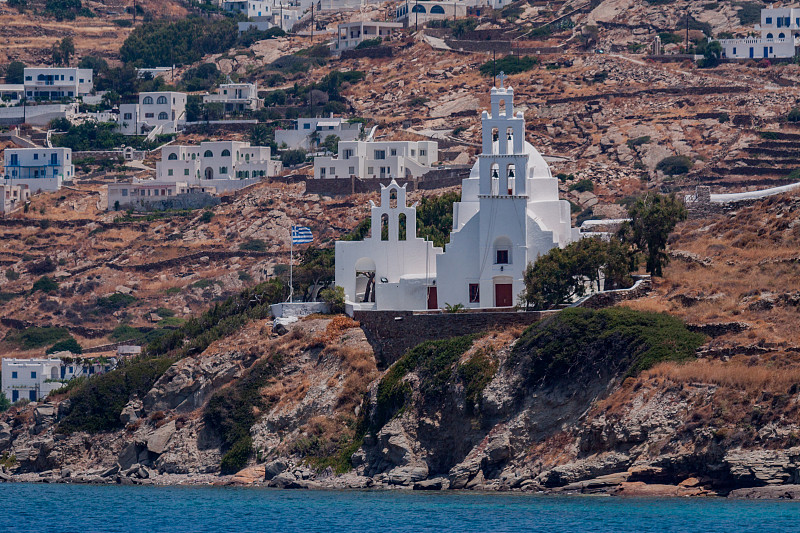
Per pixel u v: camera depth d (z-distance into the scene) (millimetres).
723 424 190875
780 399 190000
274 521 195500
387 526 187125
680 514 179625
